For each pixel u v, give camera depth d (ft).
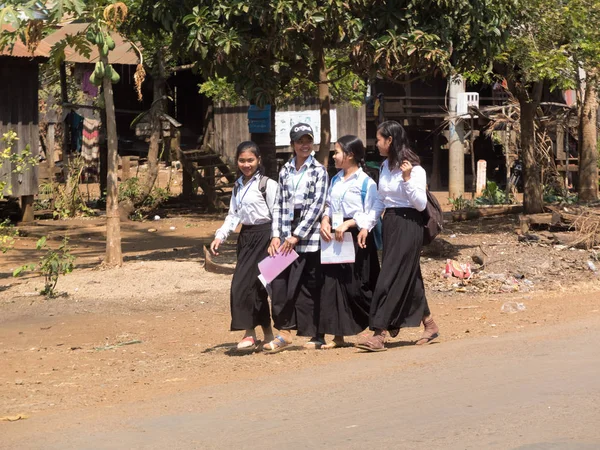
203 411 19.89
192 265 48.26
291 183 26.84
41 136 120.47
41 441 18.04
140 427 18.70
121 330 34.65
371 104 110.93
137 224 78.79
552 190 80.53
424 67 47.39
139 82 48.06
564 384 19.58
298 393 20.98
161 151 88.63
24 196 78.54
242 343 28.48
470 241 53.52
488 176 113.80
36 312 38.91
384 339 26.99
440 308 37.22
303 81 56.39
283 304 27.50
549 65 55.62
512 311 35.04
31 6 40.47
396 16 45.11
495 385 20.04
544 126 80.94
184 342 31.96
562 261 46.29
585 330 27.53
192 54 47.96
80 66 98.02
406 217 26.17
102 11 44.19
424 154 119.34
